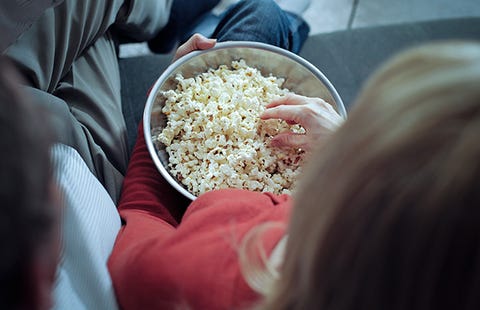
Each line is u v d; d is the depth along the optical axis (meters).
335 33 1.17
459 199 0.28
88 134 0.85
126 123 1.04
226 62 0.90
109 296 0.59
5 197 0.29
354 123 0.33
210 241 0.54
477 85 0.28
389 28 1.19
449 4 1.67
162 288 0.52
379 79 0.33
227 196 0.64
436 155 0.29
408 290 0.33
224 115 0.82
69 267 0.57
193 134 0.81
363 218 0.32
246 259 0.50
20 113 0.31
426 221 0.30
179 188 0.74
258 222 0.57
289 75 0.90
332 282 0.36
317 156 0.37
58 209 0.36
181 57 0.85
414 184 0.29
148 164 0.83
